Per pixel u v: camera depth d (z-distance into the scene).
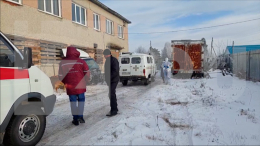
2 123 2.95
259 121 4.53
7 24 8.90
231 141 3.47
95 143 3.56
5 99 2.99
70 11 13.24
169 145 3.35
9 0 8.97
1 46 3.13
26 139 3.37
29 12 9.98
